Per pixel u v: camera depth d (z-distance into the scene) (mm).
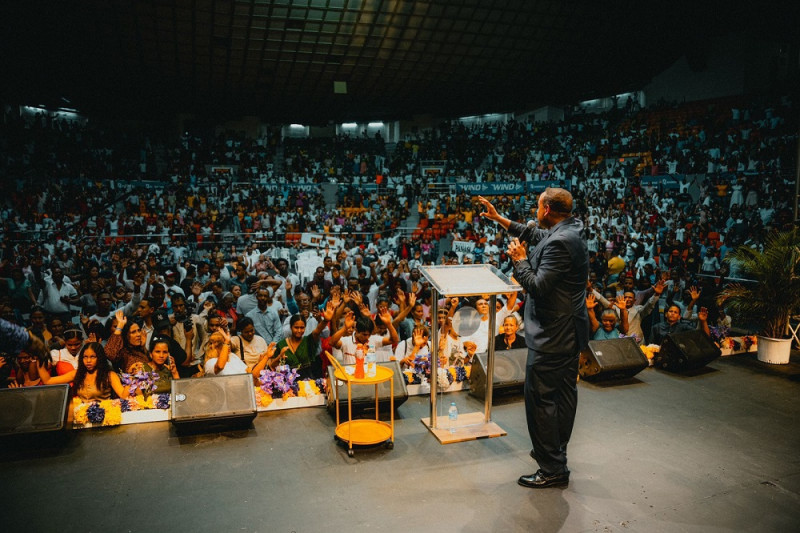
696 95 24328
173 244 15961
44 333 6414
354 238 18312
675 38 23172
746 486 3654
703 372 6082
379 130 33875
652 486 3643
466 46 23547
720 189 18109
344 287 10078
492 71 26188
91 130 25484
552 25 22078
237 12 19969
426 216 22953
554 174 23359
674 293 9391
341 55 23844
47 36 20766
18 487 3646
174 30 21016
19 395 4254
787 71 22281
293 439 4387
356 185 25578
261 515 3309
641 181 20547
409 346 5859
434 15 21031
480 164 27953
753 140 19219
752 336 6957
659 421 4738
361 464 3967
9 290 9156
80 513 3334
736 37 22469
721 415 4883
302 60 24188
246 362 5598
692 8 21000
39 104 25812
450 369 5484
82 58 22953
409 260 16453
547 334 3459
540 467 3654
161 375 4992
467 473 3832
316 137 31641
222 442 4332
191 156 26344
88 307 8547
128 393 4758
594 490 3592
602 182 21359
